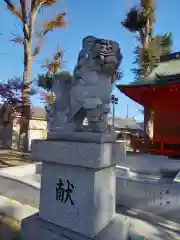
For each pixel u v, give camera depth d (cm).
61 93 420
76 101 387
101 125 374
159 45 1736
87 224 352
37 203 589
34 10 1573
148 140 1345
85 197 358
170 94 1189
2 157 1204
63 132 395
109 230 365
